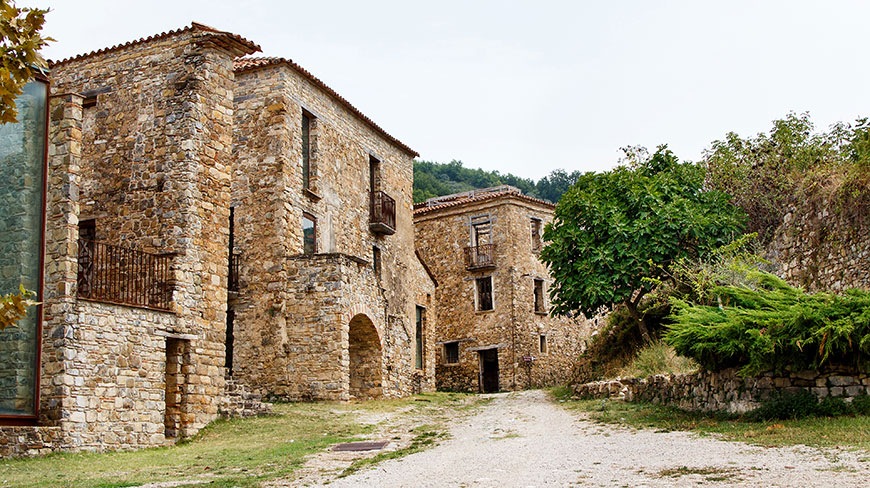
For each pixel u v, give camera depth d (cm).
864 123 1441
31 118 1278
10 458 1114
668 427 1248
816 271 1534
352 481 908
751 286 1581
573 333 3512
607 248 1970
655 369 1689
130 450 1286
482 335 3325
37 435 1156
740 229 1952
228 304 2012
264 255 1991
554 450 1095
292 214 2028
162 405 1382
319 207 2158
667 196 1997
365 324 2114
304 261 1970
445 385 3391
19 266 1244
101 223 1661
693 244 1927
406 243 2716
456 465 999
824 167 1616
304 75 2120
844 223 1447
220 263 1589
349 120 2370
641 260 1914
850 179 1416
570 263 2052
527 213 3422
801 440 970
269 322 1967
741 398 1242
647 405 1559
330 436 1393
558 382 3347
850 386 1108
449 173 6531
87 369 1246
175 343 1462
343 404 1867
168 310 1433
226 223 1620
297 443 1299
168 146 1606
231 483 920
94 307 1275
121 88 1712
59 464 1095
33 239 1252
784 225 1692
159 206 1588
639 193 1983
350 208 2336
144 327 1370
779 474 793
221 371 1550
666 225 1912
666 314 2070
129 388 1319
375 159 2544
